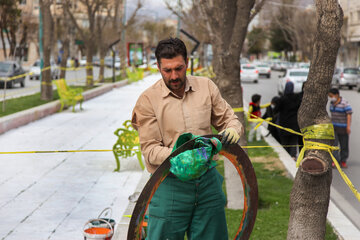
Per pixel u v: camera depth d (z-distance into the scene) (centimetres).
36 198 682
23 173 822
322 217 386
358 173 912
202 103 318
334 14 353
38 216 605
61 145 1076
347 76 3422
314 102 373
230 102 593
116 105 1962
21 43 4756
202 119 317
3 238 529
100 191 721
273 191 711
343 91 3325
